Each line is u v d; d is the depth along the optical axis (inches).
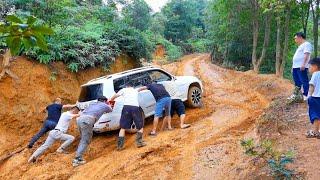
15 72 459.8
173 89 452.4
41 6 528.4
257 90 631.2
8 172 344.2
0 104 435.5
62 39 527.8
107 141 392.2
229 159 289.9
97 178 302.4
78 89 522.0
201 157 307.1
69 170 328.2
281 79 738.8
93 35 570.3
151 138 375.6
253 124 381.1
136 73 424.2
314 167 216.8
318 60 262.4
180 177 281.4
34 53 477.1
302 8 801.6
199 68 1298.0
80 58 523.5
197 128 392.5
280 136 286.2
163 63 1656.0
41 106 466.0
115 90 395.9
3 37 81.0
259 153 245.8
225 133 362.9
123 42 619.8
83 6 732.7
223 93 623.2
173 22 2561.5
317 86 262.5
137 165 313.0
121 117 362.0
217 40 1601.9
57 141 409.7
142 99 413.1
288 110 360.8
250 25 1315.2
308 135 272.2
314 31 711.7
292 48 1248.2
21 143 418.6
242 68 1409.9
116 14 765.3
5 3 500.4
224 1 1273.4
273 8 802.2
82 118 342.3
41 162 354.9
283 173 210.4
